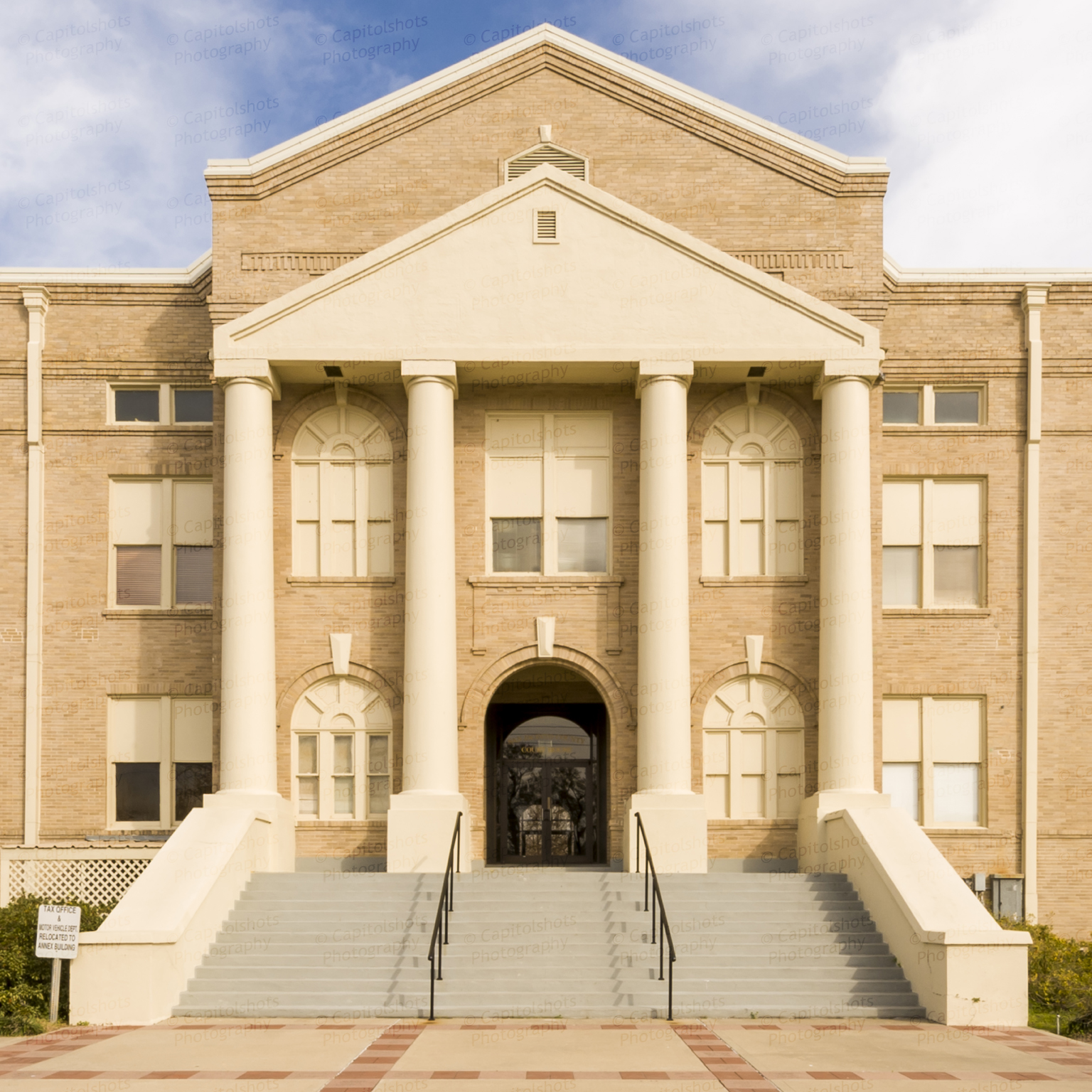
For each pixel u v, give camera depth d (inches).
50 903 763.4
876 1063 509.0
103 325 1000.9
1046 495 1000.2
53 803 965.2
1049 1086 459.8
